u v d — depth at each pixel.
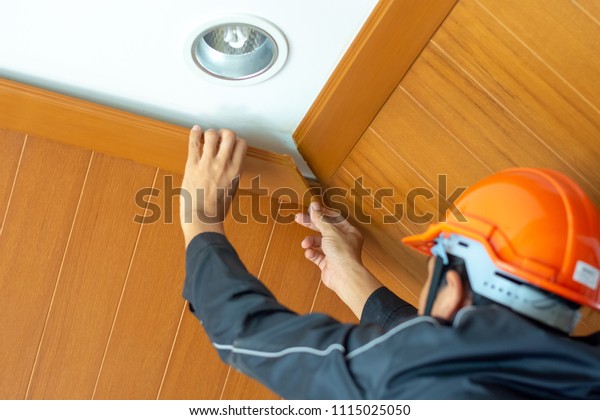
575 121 1.08
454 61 1.13
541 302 0.85
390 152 1.31
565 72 1.04
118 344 1.51
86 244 1.45
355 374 0.82
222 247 1.07
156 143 1.36
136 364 1.53
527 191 0.91
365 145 1.33
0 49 1.21
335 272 1.40
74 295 1.47
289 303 1.55
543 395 0.76
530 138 1.14
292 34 1.14
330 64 1.19
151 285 1.49
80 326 1.49
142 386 1.54
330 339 0.86
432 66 1.16
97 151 1.41
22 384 1.50
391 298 1.30
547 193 0.91
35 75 1.28
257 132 1.38
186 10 1.09
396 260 1.51
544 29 1.03
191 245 1.08
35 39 1.18
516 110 1.12
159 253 1.48
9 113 1.32
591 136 1.08
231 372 1.57
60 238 1.44
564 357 0.76
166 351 1.53
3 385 1.49
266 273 1.53
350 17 1.10
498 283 0.86
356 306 1.34
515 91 1.11
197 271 1.03
